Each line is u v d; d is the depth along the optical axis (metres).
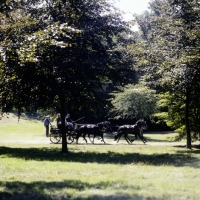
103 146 25.17
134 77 22.25
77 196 8.41
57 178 11.09
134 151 21.59
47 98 19.50
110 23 20.52
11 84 18.44
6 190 9.16
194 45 20.83
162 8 24.53
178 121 28.56
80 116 45.78
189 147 24.91
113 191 8.95
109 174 11.96
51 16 19.64
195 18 21.95
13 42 11.48
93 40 19.88
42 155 19.00
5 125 49.75
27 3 19.11
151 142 32.47
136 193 8.65
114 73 20.62
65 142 20.69
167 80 21.02
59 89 18.27
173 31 22.48
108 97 42.41
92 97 20.72
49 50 16.80
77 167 13.60
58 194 8.64
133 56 21.97
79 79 18.72
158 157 18.03
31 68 17.33
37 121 57.84
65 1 19.73
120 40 22.36
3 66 11.12
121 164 14.98
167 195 8.45
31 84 18.12
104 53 20.17
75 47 18.55
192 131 28.48
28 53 10.72
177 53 21.14
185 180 10.66
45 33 10.70
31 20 15.75
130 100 41.78
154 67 22.48
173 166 14.48
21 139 32.88
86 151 21.48
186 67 19.66
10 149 22.27
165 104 28.02
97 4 20.48
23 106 20.33
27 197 8.40
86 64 18.70
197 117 26.92
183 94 26.70
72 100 20.03
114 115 45.47
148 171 12.70
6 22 13.48
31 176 11.54
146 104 41.59
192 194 8.55
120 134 28.22
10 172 12.40
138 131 28.11
